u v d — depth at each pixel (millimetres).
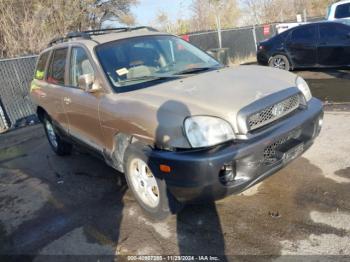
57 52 5098
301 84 3732
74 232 3592
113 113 3562
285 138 3207
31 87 6098
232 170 2955
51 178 5078
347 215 3184
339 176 3846
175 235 3277
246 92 3201
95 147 4309
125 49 4145
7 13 12625
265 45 11188
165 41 4512
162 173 3066
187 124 2924
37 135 7820
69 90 4520
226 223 3324
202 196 2975
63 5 17531
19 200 4523
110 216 3779
